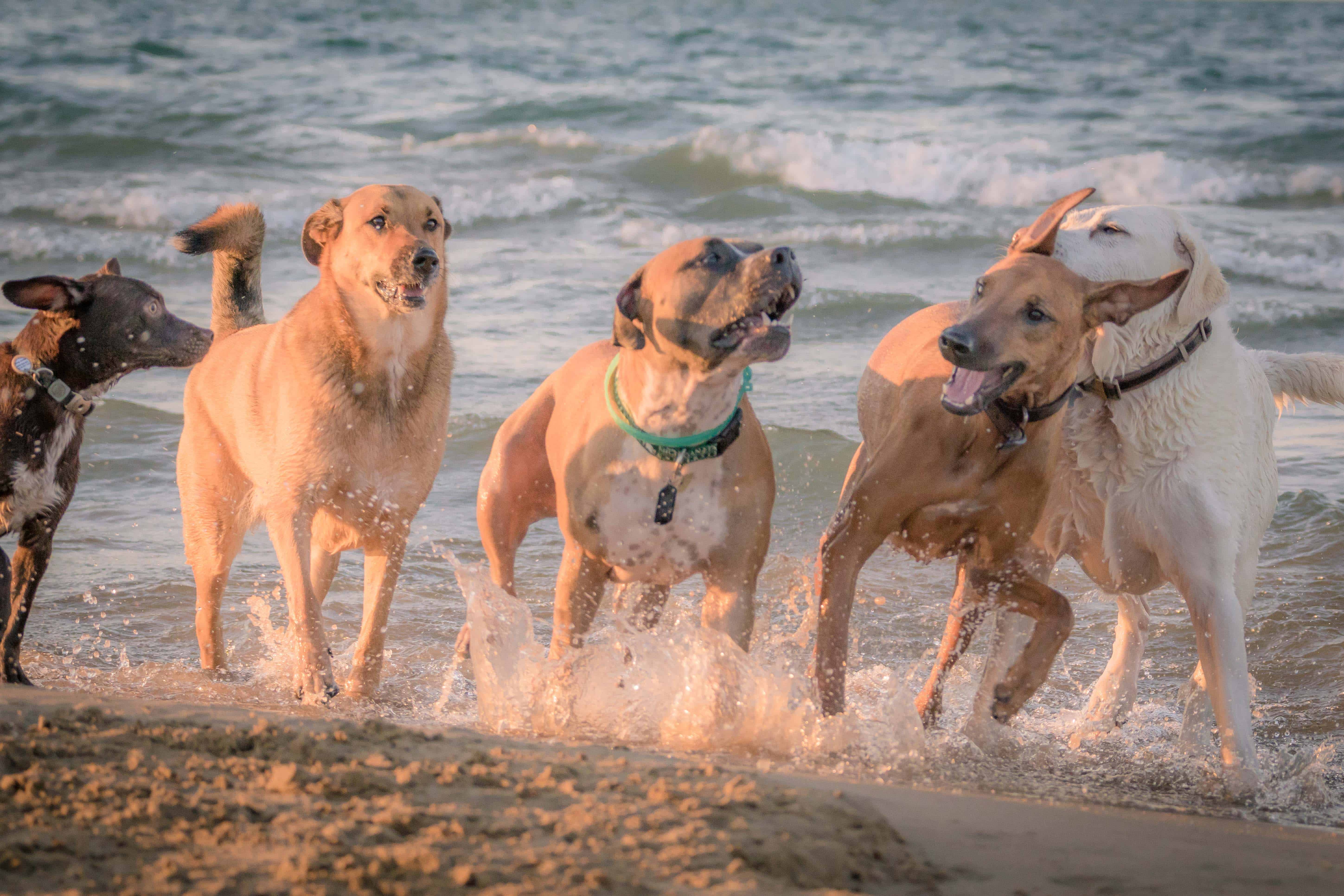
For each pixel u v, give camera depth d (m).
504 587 5.16
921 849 2.96
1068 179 18.00
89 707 3.80
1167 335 4.52
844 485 5.79
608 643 4.81
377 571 5.39
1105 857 3.02
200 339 5.67
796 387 10.23
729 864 2.57
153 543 7.36
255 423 5.33
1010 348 3.95
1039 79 27.89
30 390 5.30
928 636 6.17
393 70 28.28
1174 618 6.52
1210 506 4.54
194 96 23.81
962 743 4.71
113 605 6.46
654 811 2.86
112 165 18.86
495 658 4.75
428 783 3.07
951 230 15.42
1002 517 4.39
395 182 18.00
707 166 18.45
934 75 28.66
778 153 18.36
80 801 2.86
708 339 4.09
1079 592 6.84
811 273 14.09
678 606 6.41
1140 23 41.94
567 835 2.69
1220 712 4.45
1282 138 20.19
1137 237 4.52
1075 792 4.23
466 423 9.31
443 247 5.35
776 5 50.84
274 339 5.42
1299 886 2.92
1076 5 50.94
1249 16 44.56
